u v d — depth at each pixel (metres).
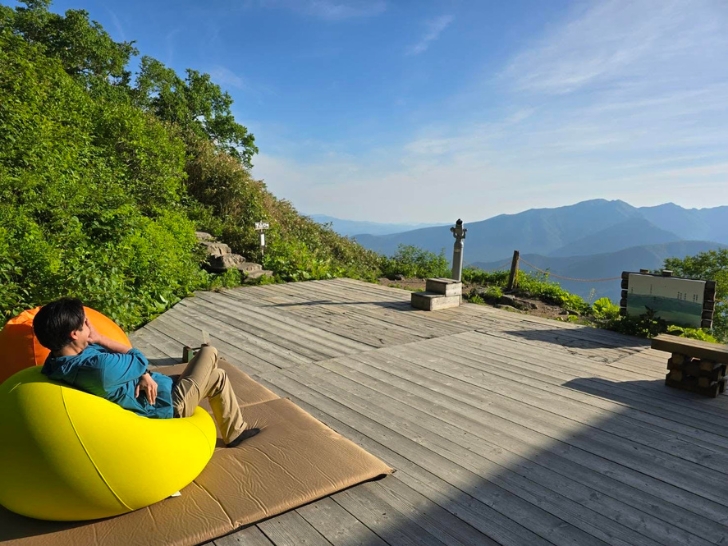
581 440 3.54
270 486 2.60
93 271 6.24
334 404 4.08
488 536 2.41
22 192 6.91
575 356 5.71
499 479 2.96
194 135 17.02
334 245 16.67
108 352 2.39
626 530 2.51
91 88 20.50
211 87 29.12
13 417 2.04
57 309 2.19
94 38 21.86
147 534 2.19
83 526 2.21
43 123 8.73
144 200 10.86
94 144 10.91
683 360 4.61
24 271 5.64
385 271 15.62
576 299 11.31
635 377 5.00
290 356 5.41
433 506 2.65
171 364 5.04
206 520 2.31
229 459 2.82
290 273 11.16
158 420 2.37
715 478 3.06
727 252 22.39
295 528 2.39
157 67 25.20
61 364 2.20
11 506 2.15
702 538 2.46
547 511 2.65
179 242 9.59
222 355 5.39
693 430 3.75
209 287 9.38
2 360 2.99
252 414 3.45
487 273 14.01
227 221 14.09
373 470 2.85
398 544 2.32
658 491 2.89
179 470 2.35
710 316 6.41
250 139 30.58
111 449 2.10
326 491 2.62
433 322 7.26
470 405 4.14
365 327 6.86
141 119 12.83
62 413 2.04
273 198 17.67
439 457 3.21
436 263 15.91
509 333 6.72
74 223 6.96
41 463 2.01
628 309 7.11
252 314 7.46
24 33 20.72
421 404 4.12
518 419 3.88
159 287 7.79
